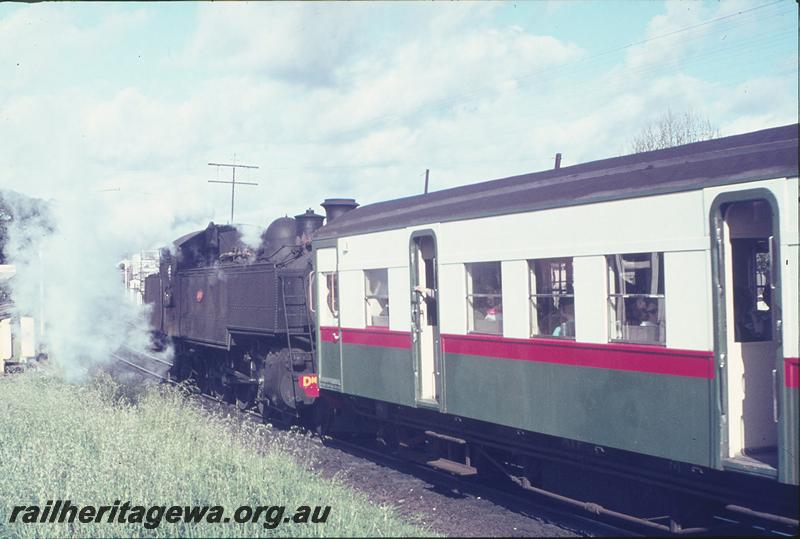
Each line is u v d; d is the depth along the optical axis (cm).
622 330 701
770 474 573
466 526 742
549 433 774
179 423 1109
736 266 634
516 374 818
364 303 1108
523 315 809
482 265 877
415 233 984
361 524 695
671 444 646
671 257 648
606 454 755
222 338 1645
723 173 610
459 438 948
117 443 956
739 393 624
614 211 704
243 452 950
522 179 868
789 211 565
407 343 1002
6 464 938
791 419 562
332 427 1256
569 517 770
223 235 1858
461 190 964
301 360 1334
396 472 1002
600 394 716
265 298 1412
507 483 933
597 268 720
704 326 620
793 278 562
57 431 1080
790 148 580
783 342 568
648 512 722
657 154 712
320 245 1230
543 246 782
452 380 920
